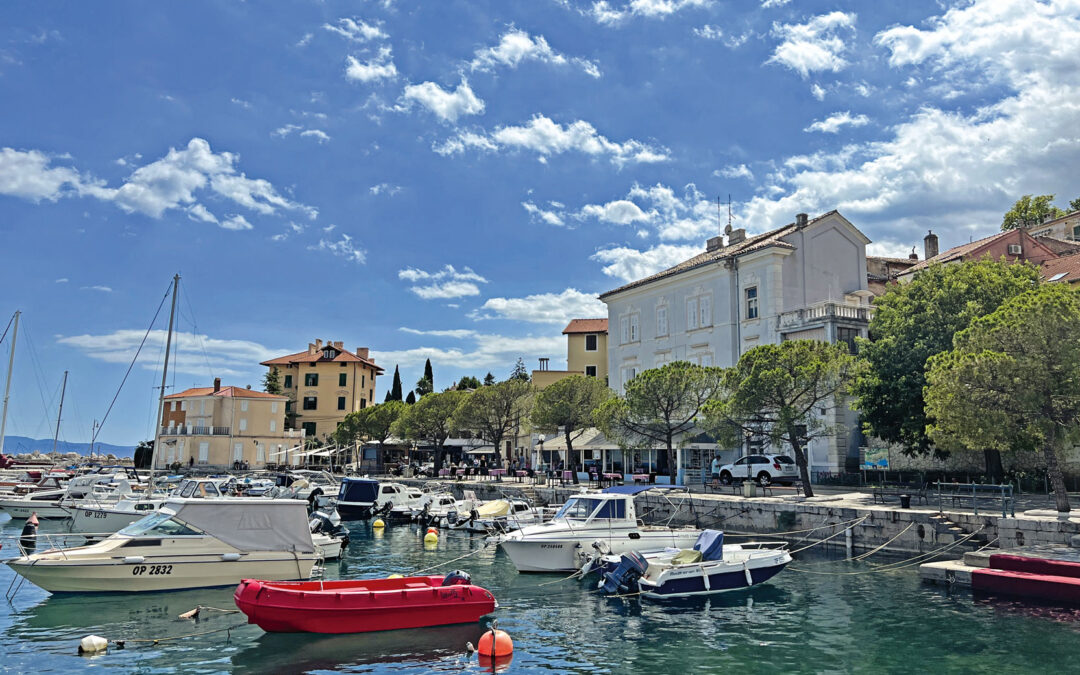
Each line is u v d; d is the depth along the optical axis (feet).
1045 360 70.54
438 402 204.95
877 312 120.57
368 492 137.59
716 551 69.77
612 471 165.27
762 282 144.56
